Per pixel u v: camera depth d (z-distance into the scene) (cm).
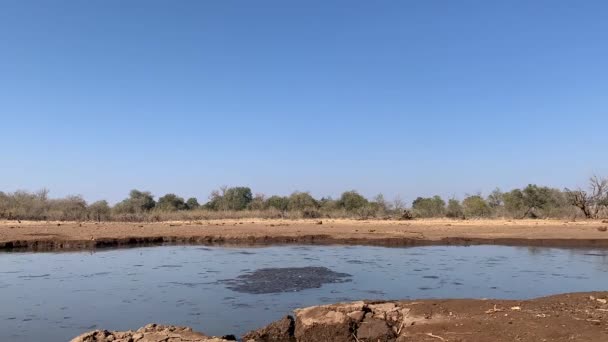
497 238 3158
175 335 965
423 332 954
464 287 1633
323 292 1564
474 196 5850
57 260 2328
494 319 976
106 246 2955
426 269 2019
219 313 1310
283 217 5625
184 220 5309
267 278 1816
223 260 2327
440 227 3906
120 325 1202
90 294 1547
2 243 2769
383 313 1077
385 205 6025
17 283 1727
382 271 1966
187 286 1672
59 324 1209
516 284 1681
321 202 6669
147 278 1825
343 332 1029
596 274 1883
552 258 2362
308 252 2648
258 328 1164
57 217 5091
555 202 5381
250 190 7294
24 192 5534
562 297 1134
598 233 3291
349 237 3269
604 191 4791
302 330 1066
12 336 1112
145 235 3266
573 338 841
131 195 6819
